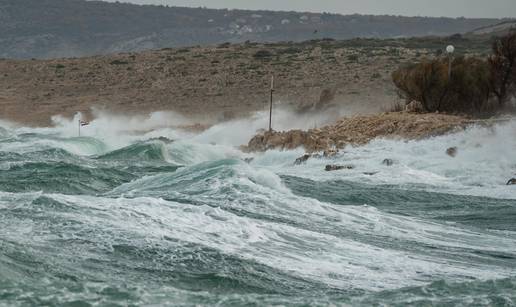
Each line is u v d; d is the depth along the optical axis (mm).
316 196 77188
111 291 32500
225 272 39750
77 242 41688
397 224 59875
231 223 49500
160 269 39219
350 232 54656
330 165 104125
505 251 53719
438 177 95312
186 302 32125
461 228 61938
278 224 53312
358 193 80062
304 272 41844
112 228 44688
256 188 65000
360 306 33688
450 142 113188
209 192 63906
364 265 44938
